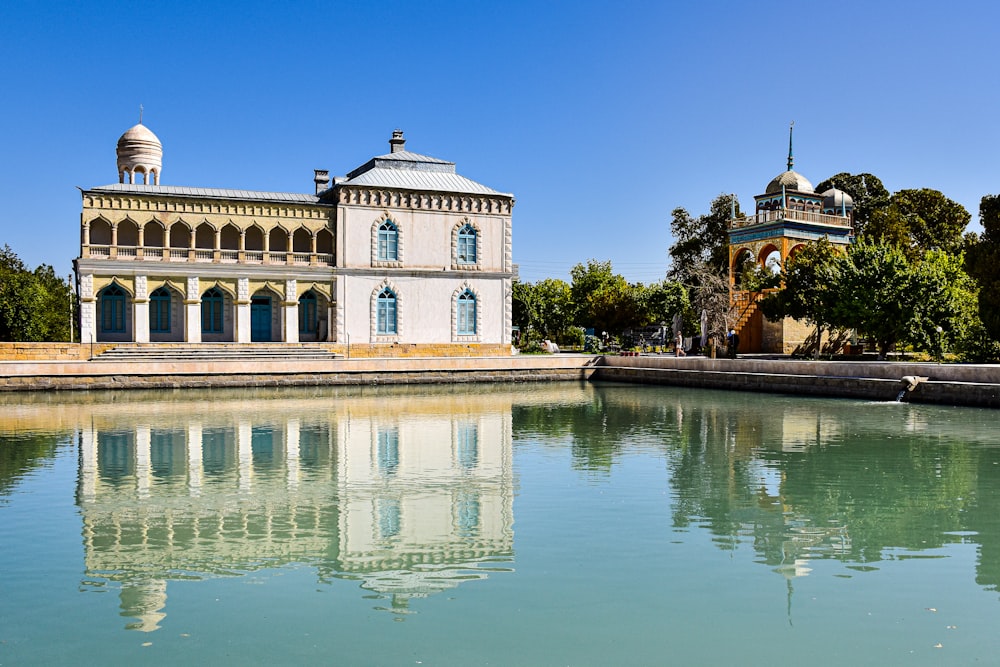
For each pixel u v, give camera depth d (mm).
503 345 56969
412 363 45594
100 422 28391
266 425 27688
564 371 49000
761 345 59719
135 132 53469
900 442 23500
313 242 53156
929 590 11078
